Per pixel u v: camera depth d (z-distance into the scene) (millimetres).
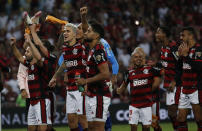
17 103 42750
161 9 62562
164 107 43094
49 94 24828
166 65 29984
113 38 56094
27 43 24422
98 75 20688
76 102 25297
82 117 25797
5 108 40656
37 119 24359
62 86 45219
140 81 26359
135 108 26469
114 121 42188
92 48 21359
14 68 47406
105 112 21438
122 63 48406
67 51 25234
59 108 41438
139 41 55469
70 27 25047
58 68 27188
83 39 25125
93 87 21375
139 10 60531
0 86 25766
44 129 24250
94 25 21359
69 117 25625
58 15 53594
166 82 30031
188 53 26391
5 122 40594
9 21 57781
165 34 29984
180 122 27125
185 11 64312
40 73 24391
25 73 25562
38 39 24781
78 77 21234
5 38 54406
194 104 26562
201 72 26281
